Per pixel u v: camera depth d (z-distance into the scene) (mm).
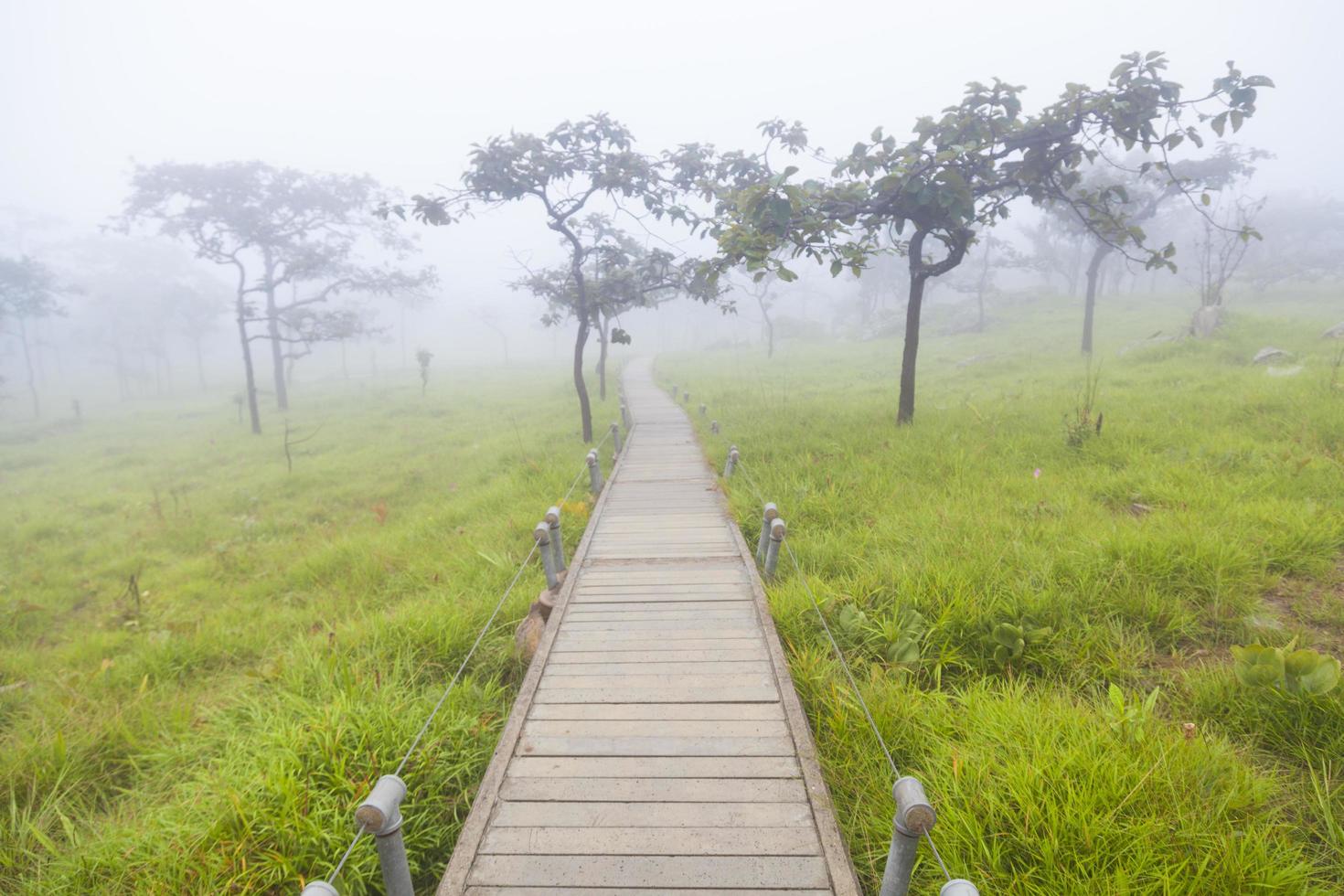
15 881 3512
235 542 10539
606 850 3189
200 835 3369
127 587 8578
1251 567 5270
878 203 10961
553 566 6469
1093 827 2898
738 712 4312
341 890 3092
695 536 8047
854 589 5645
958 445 9875
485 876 3064
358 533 10336
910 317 11992
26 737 4629
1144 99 9211
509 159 12703
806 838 3240
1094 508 6836
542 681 4766
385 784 2662
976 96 9914
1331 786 3324
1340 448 7648
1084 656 4578
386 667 5168
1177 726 3709
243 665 6094
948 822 3123
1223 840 2828
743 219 10430
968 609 5039
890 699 4211
